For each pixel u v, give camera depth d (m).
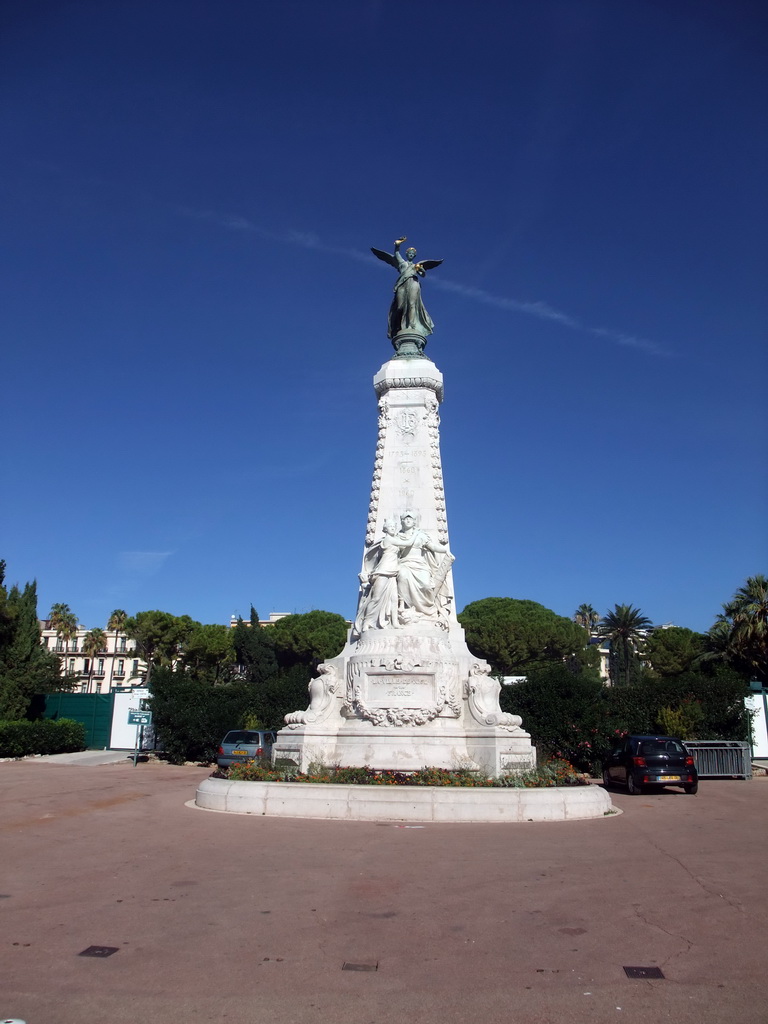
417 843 10.55
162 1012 4.84
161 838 10.90
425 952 6.05
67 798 16.36
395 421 19.92
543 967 5.73
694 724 28.02
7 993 5.09
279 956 5.91
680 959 5.92
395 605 17.72
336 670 17.72
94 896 7.61
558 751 25.48
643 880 8.54
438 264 21.94
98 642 81.19
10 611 34.78
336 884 8.15
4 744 30.38
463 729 16.59
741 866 9.45
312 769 14.84
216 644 60.03
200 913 7.03
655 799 18.19
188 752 29.12
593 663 58.16
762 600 41.75
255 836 11.04
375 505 19.39
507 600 58.53
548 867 9.12
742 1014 4.89
